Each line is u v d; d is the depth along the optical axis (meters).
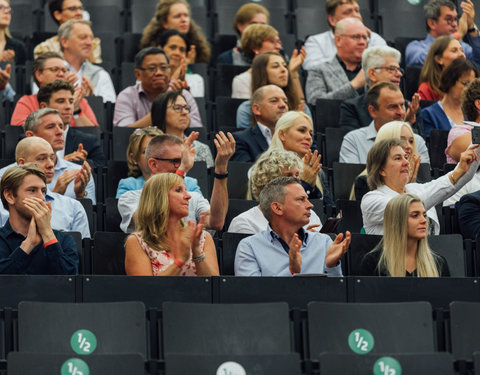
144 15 25.94
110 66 23.06
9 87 20.83
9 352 10.42
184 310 11.09
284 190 13.28
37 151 14.82
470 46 23.47
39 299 11.50
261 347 11.06
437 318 11.58
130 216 14.82
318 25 25.84
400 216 13.23
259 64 19.77
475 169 14.92
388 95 18.20
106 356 10.29
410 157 15.82
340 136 18.84
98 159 17.77
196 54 23.28
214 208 14.11
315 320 11.19
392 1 26.72
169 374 10.24
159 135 14.77
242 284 11.76
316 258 13.30
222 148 14.06
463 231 15.34
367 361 10.48
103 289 11.59
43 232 12.52
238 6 26.56
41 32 24.23
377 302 11.91
